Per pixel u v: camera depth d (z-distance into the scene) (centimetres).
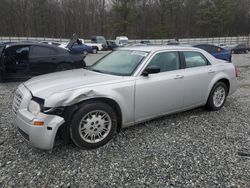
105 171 298
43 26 5266
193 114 501
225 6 6019
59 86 338
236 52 3081
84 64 908
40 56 806
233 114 506
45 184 274
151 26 5925
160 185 273
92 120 344
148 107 399
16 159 321
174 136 394
